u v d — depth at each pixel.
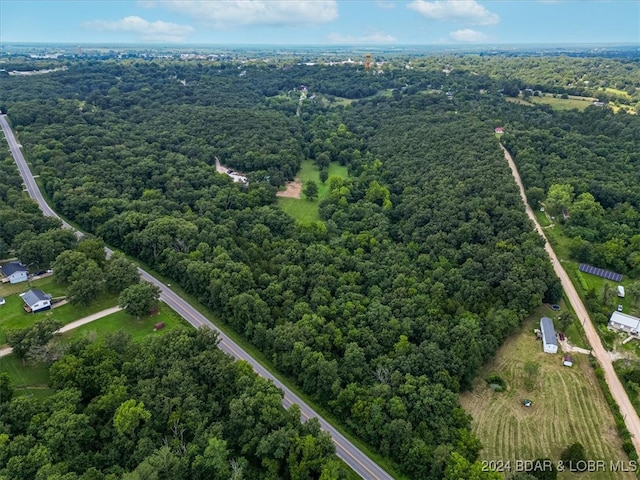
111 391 76.94
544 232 161.25
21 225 129.75
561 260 147.12
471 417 87.06
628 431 88.88
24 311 107.50
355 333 102.81
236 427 77.62
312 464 72.25
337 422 90.12
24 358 89.81
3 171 166.50
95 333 93.88
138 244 137.12
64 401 73.88
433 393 88.00
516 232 142.50
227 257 124.75
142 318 111.81
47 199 165.50
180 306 119.62
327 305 113.19
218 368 85.00
